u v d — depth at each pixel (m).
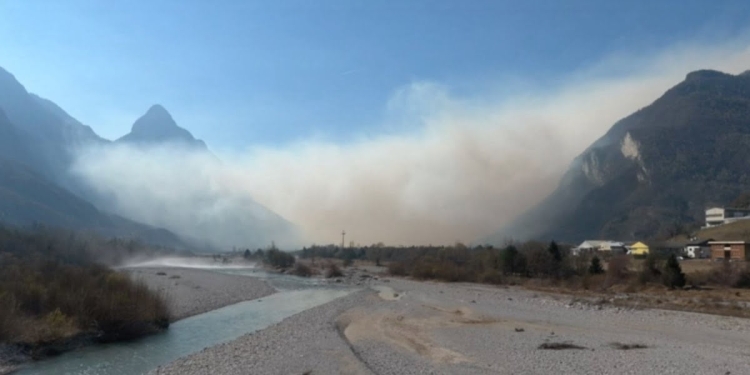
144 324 34.19
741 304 45.41
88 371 24.70
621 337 31.28
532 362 24.70
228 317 43.38
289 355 26.62
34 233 84.12
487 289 68.31
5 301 28.14
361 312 44.12
